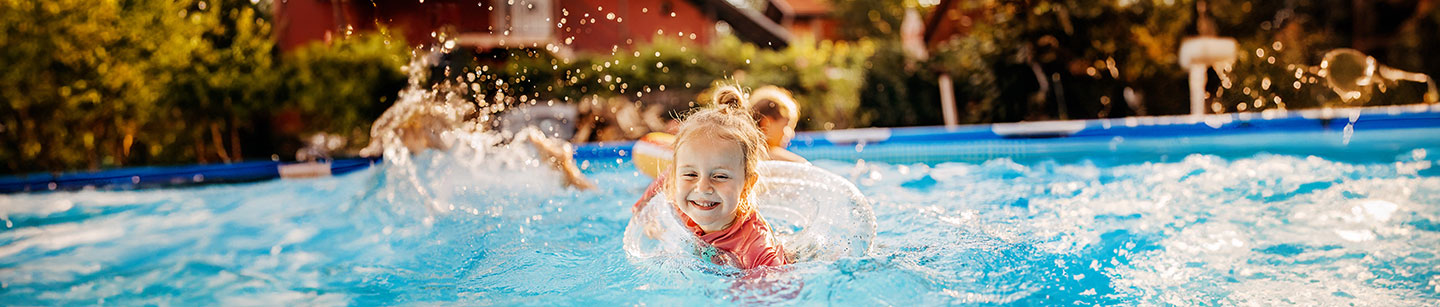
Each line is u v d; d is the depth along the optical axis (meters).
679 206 2.40
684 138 2.38
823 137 7.21
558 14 7.77
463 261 2.84
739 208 2.45
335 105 9.32
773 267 2.37
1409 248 2.67
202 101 8.66
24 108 7.25
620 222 3.40
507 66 5.02
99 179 5.83
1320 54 11.61
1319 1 13.24
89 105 7.60
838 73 12.12
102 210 4.58
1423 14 12.79
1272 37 11.97
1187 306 2.15
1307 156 5.63
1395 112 6.82
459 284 2.55
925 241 2.76
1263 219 3.24
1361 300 2.16
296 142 9.73
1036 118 12.71
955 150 7.08
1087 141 7.09
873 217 2.53
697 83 10.88
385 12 4.41
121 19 7.57
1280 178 4.47
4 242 3.60
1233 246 2.78
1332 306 2.12
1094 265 2.54
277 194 5.02
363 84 9.28
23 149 7.39
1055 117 12.59
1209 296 2.23
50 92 7.27
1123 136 7.11
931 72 13.48
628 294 2.30
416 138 4.48
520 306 2.27
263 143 9.75
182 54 8.09
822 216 2.53
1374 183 4.14
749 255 2.41
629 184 4.57
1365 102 10.35
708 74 11.02
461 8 4.57
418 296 2.46
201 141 9.08
